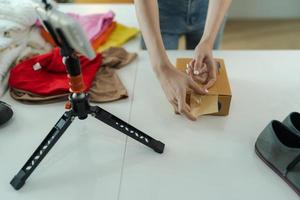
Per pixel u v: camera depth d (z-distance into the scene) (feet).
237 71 3.69
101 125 3.09
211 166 2.67
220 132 2.97
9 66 3.66
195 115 2.98
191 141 2.89
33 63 3.65
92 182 2.57
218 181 2.55
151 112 3.20
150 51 3.05
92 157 2.78
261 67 3.76
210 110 2.99
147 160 2.73
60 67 3.56
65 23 1.94
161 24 4.32
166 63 2.98
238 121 3.08
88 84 3.41
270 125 2.64
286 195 2.45
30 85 3.44
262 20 9.29
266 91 3.42
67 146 2.88
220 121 3.08
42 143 2.61
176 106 2.98
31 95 3.37
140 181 2.57
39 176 2.63
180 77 2.92
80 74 2.40
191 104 3.02
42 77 3.55
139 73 3.73
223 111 3.08
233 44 8.38
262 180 2.56
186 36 4.61
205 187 2.51
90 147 2.87
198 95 3.00
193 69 3.16
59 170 2.67
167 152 2.79
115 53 3.94
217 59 3.45
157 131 3.00
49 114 3.22
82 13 4.81
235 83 3.52
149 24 3.06
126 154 2.79
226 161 2.71
